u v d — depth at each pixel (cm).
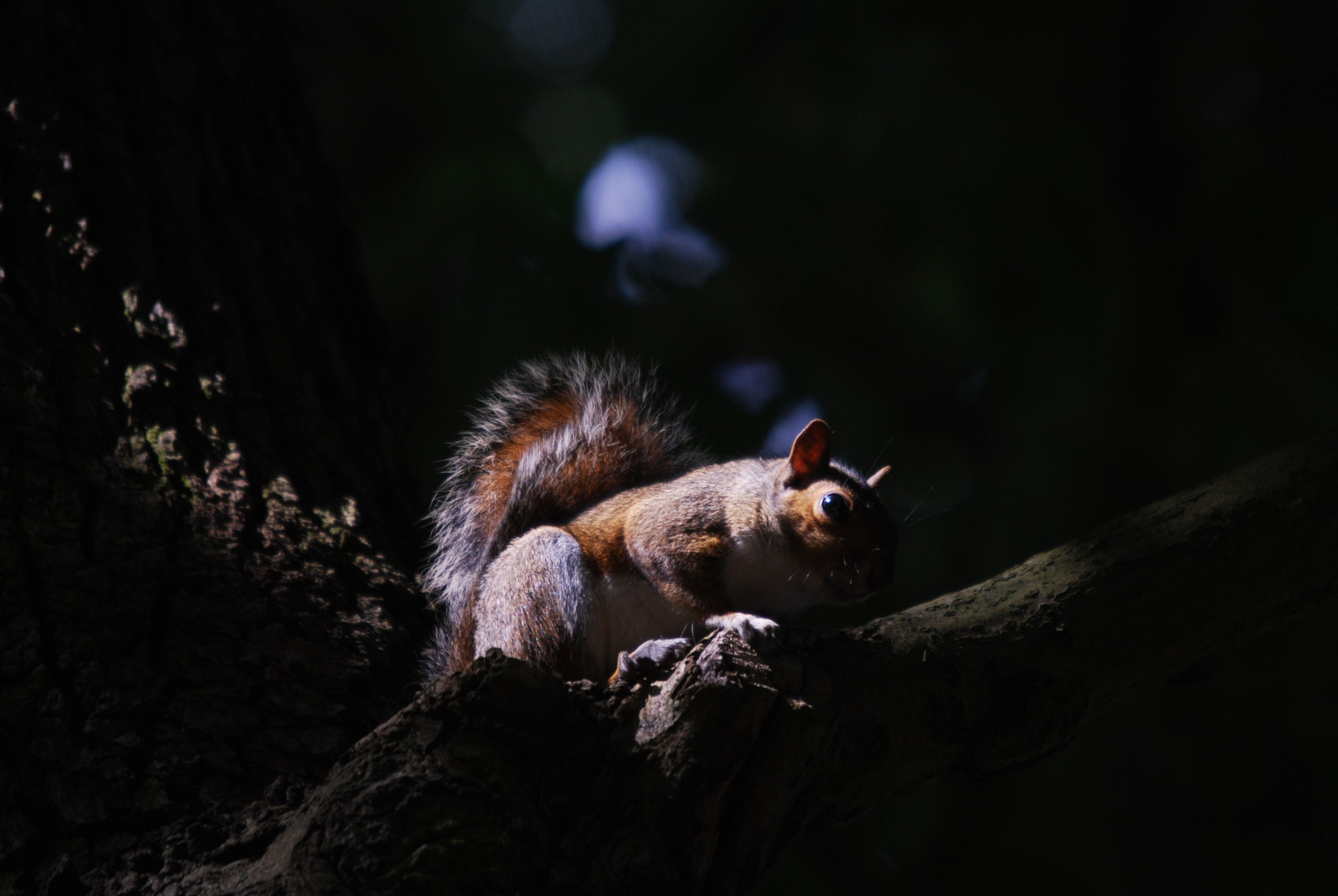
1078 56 1606
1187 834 1359
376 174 1848
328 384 855
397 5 1931
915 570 1520
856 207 1678
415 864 457
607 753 500
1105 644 598
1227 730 1395
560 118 1922
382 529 782
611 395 896
